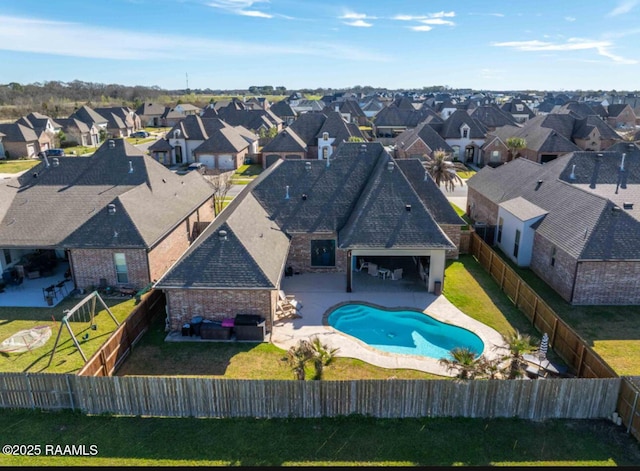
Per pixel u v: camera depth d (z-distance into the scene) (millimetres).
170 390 14977
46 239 26094
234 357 19172
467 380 14844
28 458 13508
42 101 158500
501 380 14648
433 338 21078
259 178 33406
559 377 17172
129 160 33375
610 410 14977
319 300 24516
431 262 24938
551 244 26172
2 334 21047
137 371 18203
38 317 22734
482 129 73125
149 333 21219
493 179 38938
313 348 16500
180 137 71625
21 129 79125
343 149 31516
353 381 14656
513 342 16516
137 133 107688
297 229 27406
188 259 21281
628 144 37688
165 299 23188
